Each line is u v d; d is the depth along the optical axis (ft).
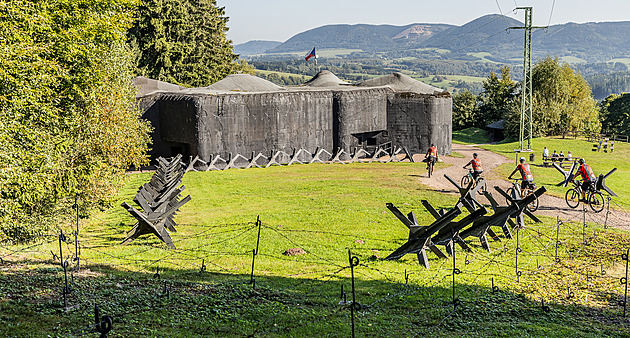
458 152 168.45
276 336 29.43
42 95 61.11
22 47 54.29
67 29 67.87
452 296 38.81
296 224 65.05
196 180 104.99
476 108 304.30
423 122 153.79
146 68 192.54
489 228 55.52
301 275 43.86
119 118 79.10
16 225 51.67
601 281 43.14
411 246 48.32
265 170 121.60
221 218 68.54
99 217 67.82
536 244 55.11
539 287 41.65
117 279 38.88
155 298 34.71
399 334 30.81
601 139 197.57
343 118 145.07
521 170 76.89
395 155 144.87
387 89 155.22
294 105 138.00
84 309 31.35
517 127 224.94
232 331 29.78
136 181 103.86
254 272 44.37
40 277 37.14
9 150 50.29
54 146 61.57
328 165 131.85
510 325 32.96
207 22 243.81
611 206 76.84
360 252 52.26
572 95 261.85
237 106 129.90
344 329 31.09
